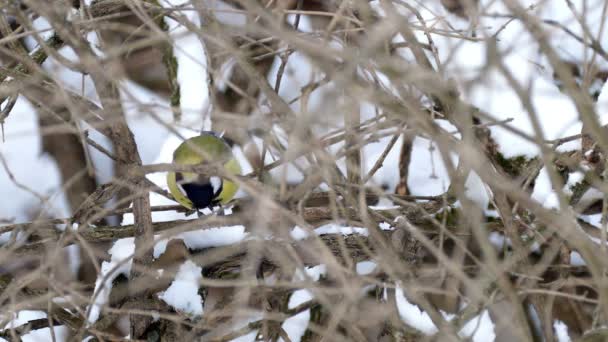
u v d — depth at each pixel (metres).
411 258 7.23
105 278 5.31
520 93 4.20
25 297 7.59
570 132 7.96
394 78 4.22
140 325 7.64
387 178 8.71
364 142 5.23
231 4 7.94
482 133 8.06
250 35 7.14
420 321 7.00
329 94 4.45
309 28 8.56
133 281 7.44
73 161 8.76
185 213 8.91
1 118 6.79
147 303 7.68
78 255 7.93
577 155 7.61
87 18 7.64
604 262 4.48
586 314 7.48
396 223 6.78
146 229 7.43
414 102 4.54
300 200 5.46
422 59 5.04
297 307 7.64
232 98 8.27
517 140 8.07
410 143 8.79
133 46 5.24
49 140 8.77
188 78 8.70
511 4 4.34
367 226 5.23
